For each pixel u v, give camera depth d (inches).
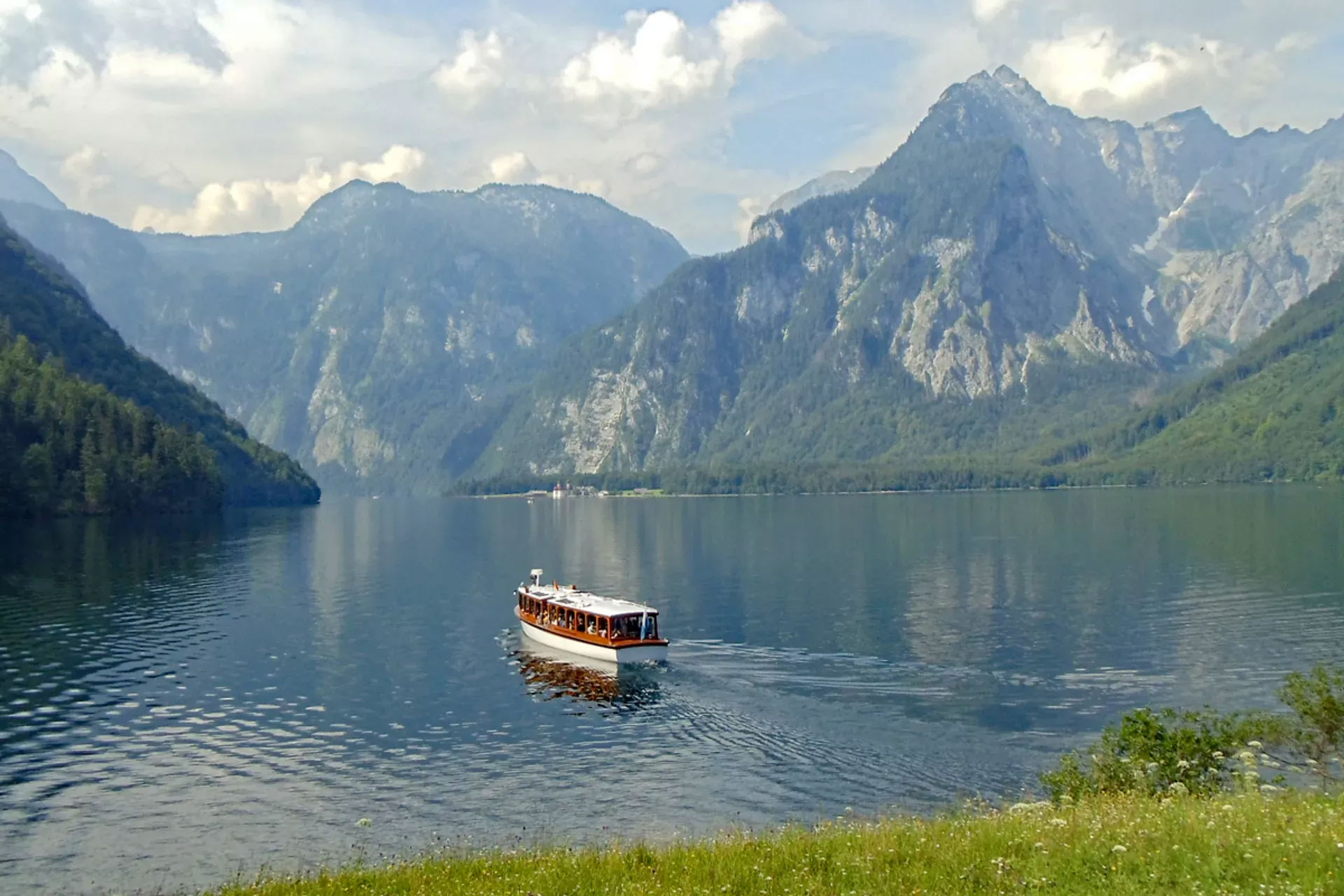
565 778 2642.7
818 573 6579.7
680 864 1264.8
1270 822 1176.8
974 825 1354.6
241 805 2454.5
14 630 4362.7
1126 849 1123.3
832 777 2603.3
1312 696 2080.5
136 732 3009.4
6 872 2092.8
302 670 3814.0
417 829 2313.0
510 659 4018.2
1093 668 3668.8
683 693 3425.2
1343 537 7657.5
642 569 7076.8
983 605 5073.8
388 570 7037.4
